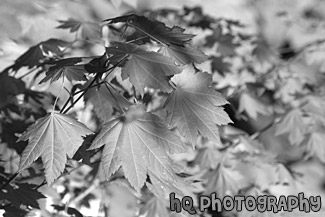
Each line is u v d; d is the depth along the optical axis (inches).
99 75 28.8
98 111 33.8
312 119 43.7
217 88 45.6
